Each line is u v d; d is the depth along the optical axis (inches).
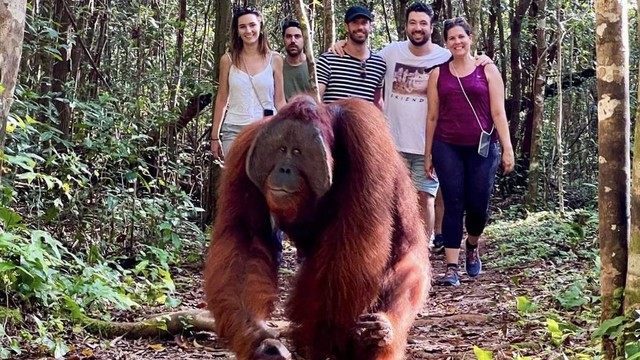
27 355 171.0
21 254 178.1
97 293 192.2
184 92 363.6
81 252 244.8
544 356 164.2
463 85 243.9
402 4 566.3
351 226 138.3
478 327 194.2
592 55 612.1
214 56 357.4
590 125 610.5
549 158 563.2
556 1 469.7
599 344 158.7
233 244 139.1
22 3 167.8
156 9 417.4
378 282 139.9
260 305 132.3
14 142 231.3
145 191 312.2
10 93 169.2
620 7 145.8
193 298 232.1
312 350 144.8
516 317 195.8
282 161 135.9
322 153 135.0
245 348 126.2
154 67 358.0
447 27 245.8
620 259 145.6
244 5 409.1
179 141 385.1
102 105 283.1
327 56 264.8
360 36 261.0
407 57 268.1
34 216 244.4
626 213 145.9
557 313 197.2
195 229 286.5
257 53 253.9
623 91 145.7
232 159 144.3
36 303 186.5
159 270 228.1
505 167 249.3
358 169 139.6
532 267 268.7
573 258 274.8
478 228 255.3
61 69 336.2
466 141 245.6
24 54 298.2
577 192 524.1
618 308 144.9
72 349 176.4
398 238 151.4
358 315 139.1
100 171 275.6
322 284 140.3
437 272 274.7
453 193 247.9
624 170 145.9
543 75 466.9
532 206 456.4
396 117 269.0
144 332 187.3
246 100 252.8
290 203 135.8
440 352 174.7
